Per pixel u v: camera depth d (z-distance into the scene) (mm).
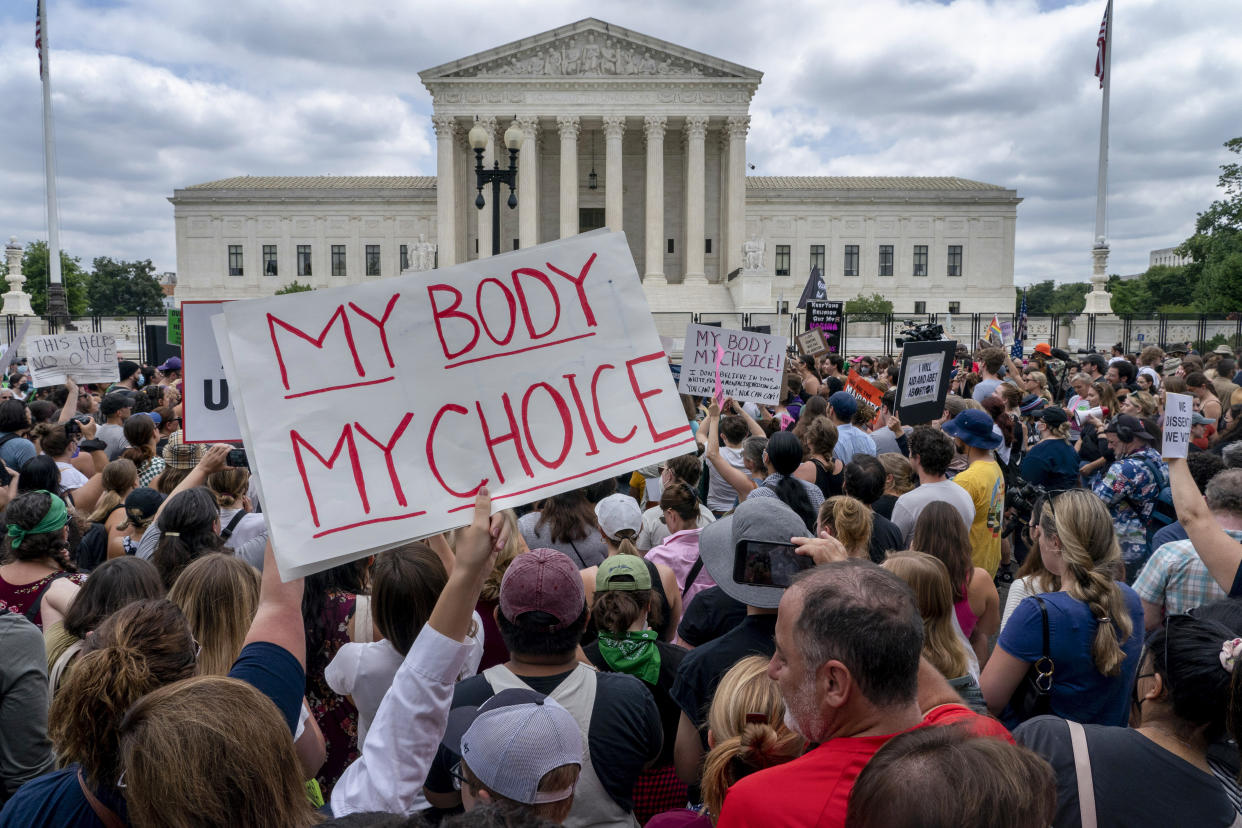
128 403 12375
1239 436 10148
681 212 77875
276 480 3354
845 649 2725
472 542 3301
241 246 85750
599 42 69750
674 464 8188
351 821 2355
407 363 3506
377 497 3404
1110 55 40375
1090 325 45844
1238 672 3115
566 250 3668
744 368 10688
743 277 65562
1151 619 5945
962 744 2264
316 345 3461
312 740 3924
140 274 137875
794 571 4199
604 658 4836
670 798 4543
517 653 4012
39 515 5988
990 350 15945
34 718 4555
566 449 3559
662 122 70000
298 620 3416
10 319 44062
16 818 2844
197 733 2395
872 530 6562
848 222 87500
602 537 7406
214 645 4430
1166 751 3305
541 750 2980
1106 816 3238
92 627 4758
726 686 3635
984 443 8602
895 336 54188
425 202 85125
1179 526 7016
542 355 3596
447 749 3873
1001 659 4730
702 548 4680
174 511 6133
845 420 10727
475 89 69500
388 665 4516
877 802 2180
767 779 2820
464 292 3580
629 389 3619
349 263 85562
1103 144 41094
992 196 86938
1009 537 12156
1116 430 9078
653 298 69500
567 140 69875
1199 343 44375
